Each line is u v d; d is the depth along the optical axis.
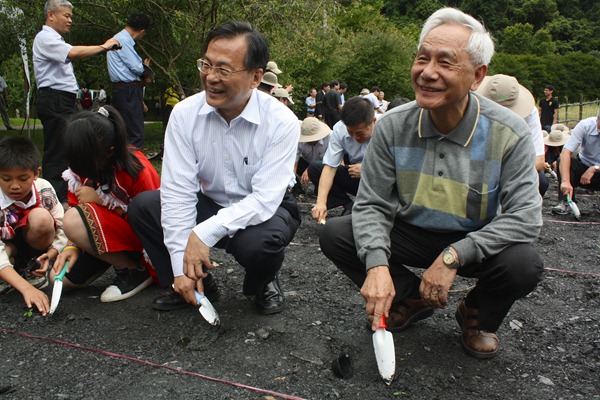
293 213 2.81
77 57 5.00
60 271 2.76
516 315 2.91
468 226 2.25
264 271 2.59
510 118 2.15
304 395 2.11
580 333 2.70
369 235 2.20
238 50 2.26
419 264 2.47
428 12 50.75
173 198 2.49
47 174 5.07
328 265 3.71
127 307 2.88
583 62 44.31
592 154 5.36
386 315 2.10
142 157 2.95
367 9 29.72
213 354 2.40
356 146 4.31
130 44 6.43
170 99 10.29
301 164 5.91
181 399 2.07
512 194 2.13
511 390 2.18
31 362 2.34
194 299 2.43
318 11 9.90
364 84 23.72
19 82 22.44
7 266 2.79
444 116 2.12
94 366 2.30
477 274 2.24
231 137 2.51
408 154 2.25
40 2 8.46
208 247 2.39
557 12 61.84
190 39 8.95
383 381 2.21
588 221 5.20
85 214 2.78
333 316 2.82
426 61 2.00
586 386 2.21
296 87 16.41
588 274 3.58
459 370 2.32
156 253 2.73
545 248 4.21
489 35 2.10
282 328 2.64
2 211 2.91
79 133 2.54
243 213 2.44
